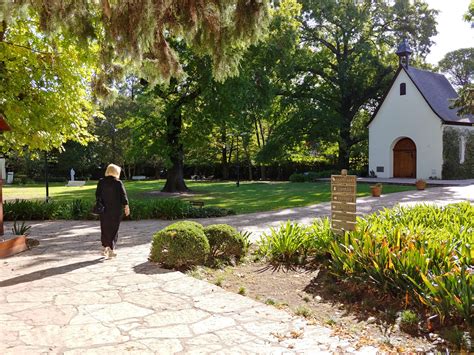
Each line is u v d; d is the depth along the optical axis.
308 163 42.53
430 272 4.95
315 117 35.31
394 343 3.97
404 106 33.66
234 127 22.95
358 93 38.44
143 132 23.20
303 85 38.00
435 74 36.66
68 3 6.27
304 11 35.94
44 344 3.79
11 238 8.12
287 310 4.93
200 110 22.97
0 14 5.84
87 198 21.86
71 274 6.38
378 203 16.41
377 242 5.71
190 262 6.96
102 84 8.27
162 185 35.38
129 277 6.18
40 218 13.91
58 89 12.25
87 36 6.71
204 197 21.58
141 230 11.23
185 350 3.68
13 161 45.25
